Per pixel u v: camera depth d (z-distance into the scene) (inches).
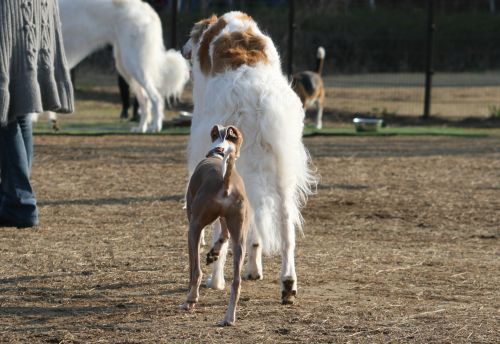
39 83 479.5
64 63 499.5
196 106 404.2
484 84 1544.0
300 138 365.4
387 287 384.8
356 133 1011.3
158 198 600.1
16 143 494.0
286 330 316.2
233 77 365.1
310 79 1047.0
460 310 347.6
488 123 1165.1
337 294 371.2
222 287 377.4
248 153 353.7
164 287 380.2
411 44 1717.5
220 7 1653.5
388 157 815.7
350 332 315.3
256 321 327.9
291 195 357.4
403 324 326.0
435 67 1742.1
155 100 960.3
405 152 853.8
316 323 326.0
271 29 1571.1
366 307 350.3
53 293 367.9
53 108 488.4
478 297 369.7
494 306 354.9
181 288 378.9
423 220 544.7
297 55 1567.4
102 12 943.7
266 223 348.5
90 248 451.8
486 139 989.2
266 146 354.0
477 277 405.1
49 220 522.6
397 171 735.7
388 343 302.8
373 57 1679.4
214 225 372.2
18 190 497.4
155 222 522.9
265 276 403.2
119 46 951.6
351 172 726.5
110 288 377.4
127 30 942.4
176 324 323.3
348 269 417.7
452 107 1299.2
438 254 454.0
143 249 451.8
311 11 1707.7
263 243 354.3
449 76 1678.2
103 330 316.2
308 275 404.2
